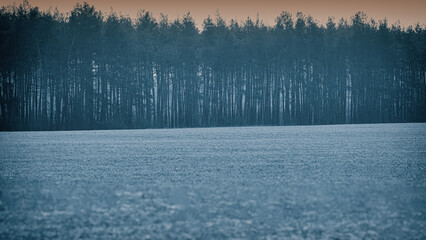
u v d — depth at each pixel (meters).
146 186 12.12
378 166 16.36
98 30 61.75
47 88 62.78
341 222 8.26
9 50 55.34
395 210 9.16
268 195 10.71
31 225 8.08
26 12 57.94
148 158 19.61
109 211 9.09
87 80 60.84
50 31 58.53
